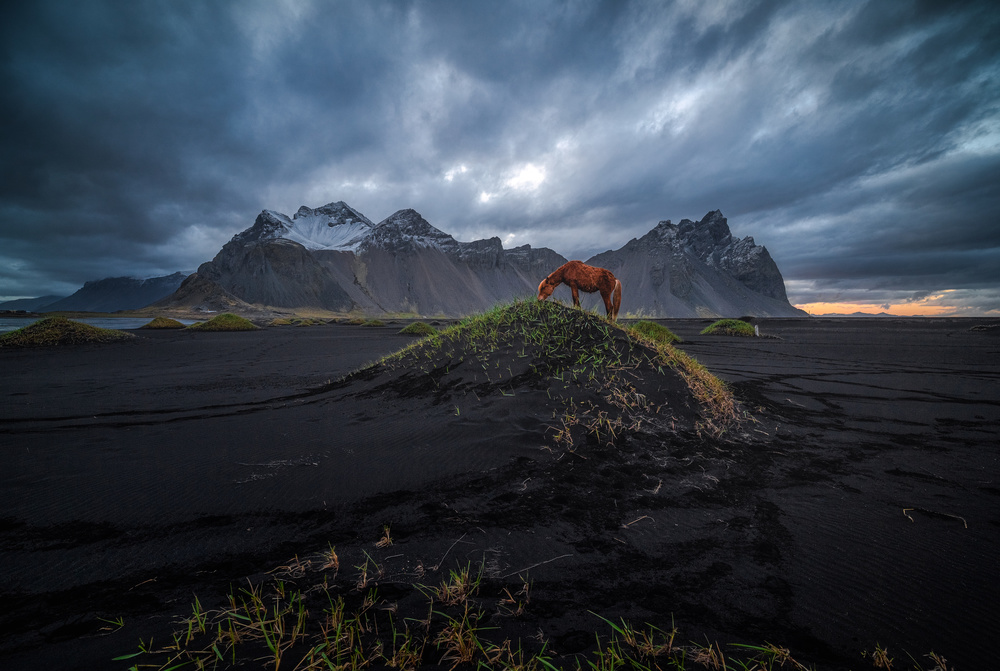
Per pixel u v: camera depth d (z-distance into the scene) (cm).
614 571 183
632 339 530
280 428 411
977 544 207
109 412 490
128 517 234
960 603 161
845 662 132
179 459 325
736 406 453
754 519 233
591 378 443
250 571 184
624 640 142
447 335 645
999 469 313
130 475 293
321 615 154
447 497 258
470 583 173
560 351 507
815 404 536
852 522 230
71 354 1260
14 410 499
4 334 1543
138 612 157
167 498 257
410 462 311
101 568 185
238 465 311
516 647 138
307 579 177
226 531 219
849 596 166
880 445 370
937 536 215
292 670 127
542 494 262
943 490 274
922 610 158
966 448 363
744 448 350
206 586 173
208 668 128
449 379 510
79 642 140
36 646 138
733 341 1798
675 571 184
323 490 268
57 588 171
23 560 191
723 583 175
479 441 345
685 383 446
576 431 355
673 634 145
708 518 234
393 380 563
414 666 129
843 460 330
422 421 406
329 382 659
